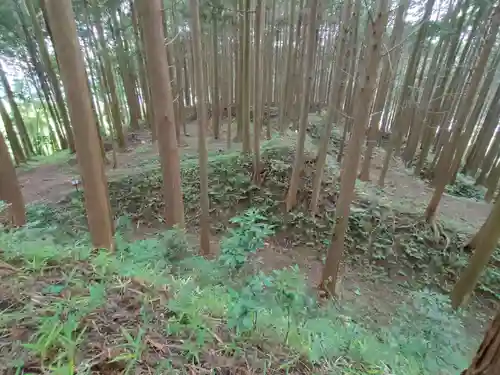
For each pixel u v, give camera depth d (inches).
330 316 125.5
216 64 392.5
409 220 277.9
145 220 295.1
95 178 127.6
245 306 71.3
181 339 66.7
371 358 80.8
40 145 511.2
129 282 82.6
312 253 267.9
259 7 259.3
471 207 317.7
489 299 224.5
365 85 153.6
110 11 351.6
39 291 73.0
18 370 52.3
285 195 305.7
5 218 152.6
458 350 118.1
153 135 420.5
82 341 60.3
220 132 456.8
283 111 398.0
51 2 104.3
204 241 233.1
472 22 303.3
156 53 167.8
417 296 160.7
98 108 398.6
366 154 334.0
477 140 390.0
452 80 325.7
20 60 442.3
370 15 145.1
